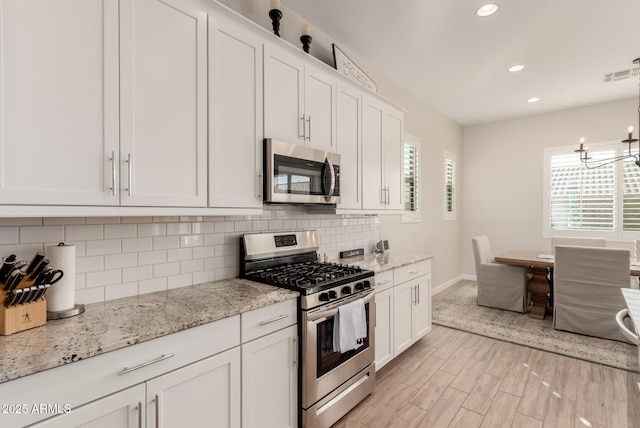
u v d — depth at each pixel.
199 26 1.52
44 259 1.19
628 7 2.40
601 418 1.97
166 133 1.40
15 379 0.86
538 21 2.60
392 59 3.27
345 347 1.85
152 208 1.35
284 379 1.64
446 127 5.21
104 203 1.21
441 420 1.97
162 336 1.16
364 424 1.93
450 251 5.37
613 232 4.48
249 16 2.18
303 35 2.28
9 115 1.01
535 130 5.12
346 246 3.03
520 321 3.64
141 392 1.11
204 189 1.54
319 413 1.78
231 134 1.66
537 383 2.38
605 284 3.10
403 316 2.70
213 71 1.57
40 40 1.06
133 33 1.29
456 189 5.60
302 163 2.03
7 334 1.08
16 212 1.02
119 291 1.55
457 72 3.57
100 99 1.20
